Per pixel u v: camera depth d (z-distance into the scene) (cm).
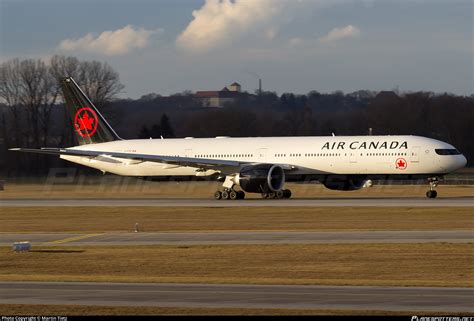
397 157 19725
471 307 7250
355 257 10938
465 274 9594
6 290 8469
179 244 12550
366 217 15725
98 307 7362
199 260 11025
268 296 7919
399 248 11556
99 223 16138
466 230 13438
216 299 7762
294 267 10312
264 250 11712
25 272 10412
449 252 11150
